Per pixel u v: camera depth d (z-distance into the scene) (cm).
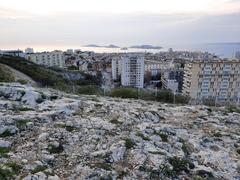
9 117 1370
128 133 1407
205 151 1396
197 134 1680
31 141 1170
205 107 2553
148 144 1296
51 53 14950
